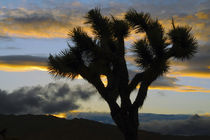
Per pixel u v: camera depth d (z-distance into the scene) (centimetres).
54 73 826
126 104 786
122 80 798
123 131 791
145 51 762
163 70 784
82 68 785
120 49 836
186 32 791
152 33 776
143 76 784
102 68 792
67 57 779
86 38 783
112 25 895
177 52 769
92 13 916
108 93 793
